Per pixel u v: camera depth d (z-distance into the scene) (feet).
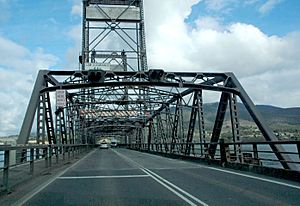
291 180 44.06
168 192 36.09
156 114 188.14
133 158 122.62
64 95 87.76
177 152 125.49
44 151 63.82
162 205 28.73
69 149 102.73
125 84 92.63
